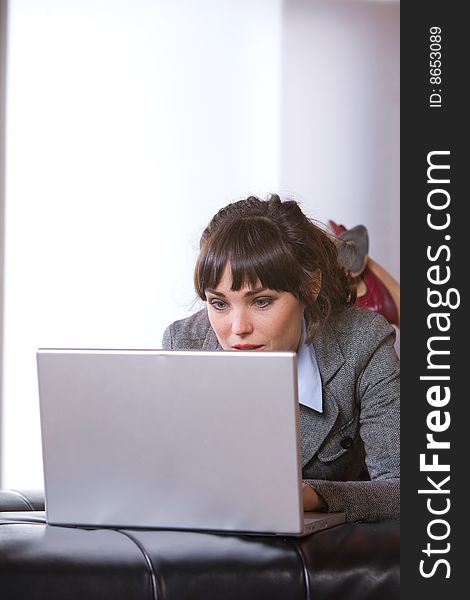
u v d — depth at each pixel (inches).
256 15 189.8
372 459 83.4
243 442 62.9
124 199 186.7
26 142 185.8
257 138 189.6
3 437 182.9
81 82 186.7
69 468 67.0
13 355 184.1
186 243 187.6
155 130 187.6
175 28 187.9
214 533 64.5
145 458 65.2
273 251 75.9
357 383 85.3
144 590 57.1
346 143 192.4
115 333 186.1
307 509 69.8
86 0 186.7
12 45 185.8
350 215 191.9
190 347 91.6
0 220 184.9
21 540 59.5
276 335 77.2
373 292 185.5
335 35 192.4
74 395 66.2
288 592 59.4
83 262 185.9
